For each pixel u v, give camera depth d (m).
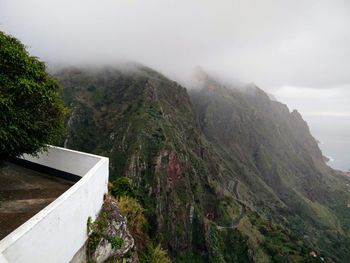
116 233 12.55
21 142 12.36
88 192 11.03
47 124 13.40
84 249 10.80
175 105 155.88
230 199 128.00
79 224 10.27
